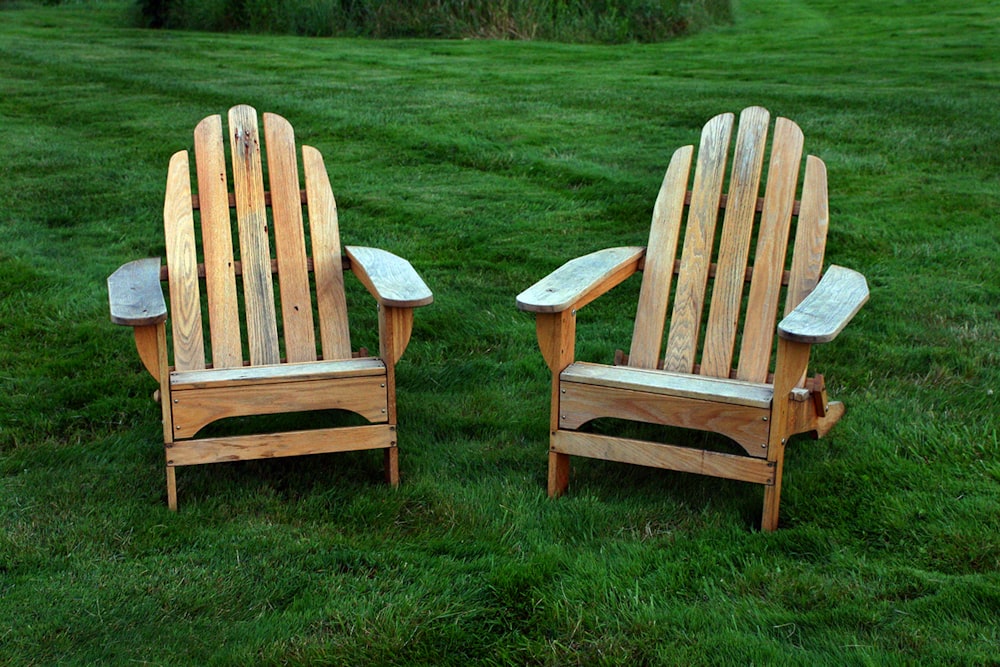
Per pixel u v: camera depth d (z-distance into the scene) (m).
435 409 3.40
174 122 7.79
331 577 2.43
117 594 2.36
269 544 2.58
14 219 5.48
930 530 2.55
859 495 2.74
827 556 2.49
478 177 6.33
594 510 2.73
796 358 2.45
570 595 2.35
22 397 3.43
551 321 2.71
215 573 2.44
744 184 3.14
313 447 2.79
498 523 2.68
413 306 2.63
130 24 15.77
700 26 14.78
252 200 3.26
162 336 2.62
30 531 2.62
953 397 3.34
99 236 5.27
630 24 13.73
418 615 2.27
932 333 3.88
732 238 3.13
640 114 7.82
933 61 10.54
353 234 5.25
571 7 13.89
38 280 4.56
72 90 9.16
